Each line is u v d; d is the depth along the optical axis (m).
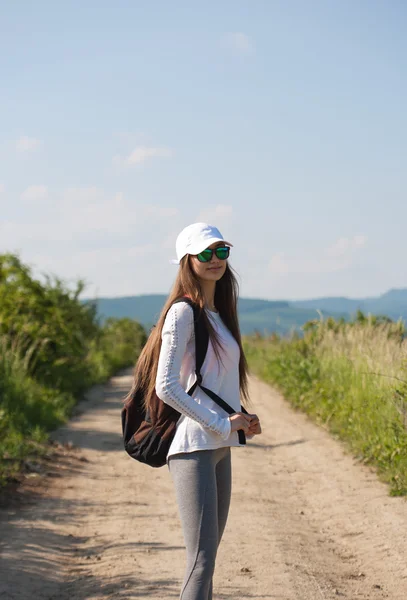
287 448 11.37
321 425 13.26
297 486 8.75
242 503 7.79
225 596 4.87
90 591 5.05
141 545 6.13
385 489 8.20
